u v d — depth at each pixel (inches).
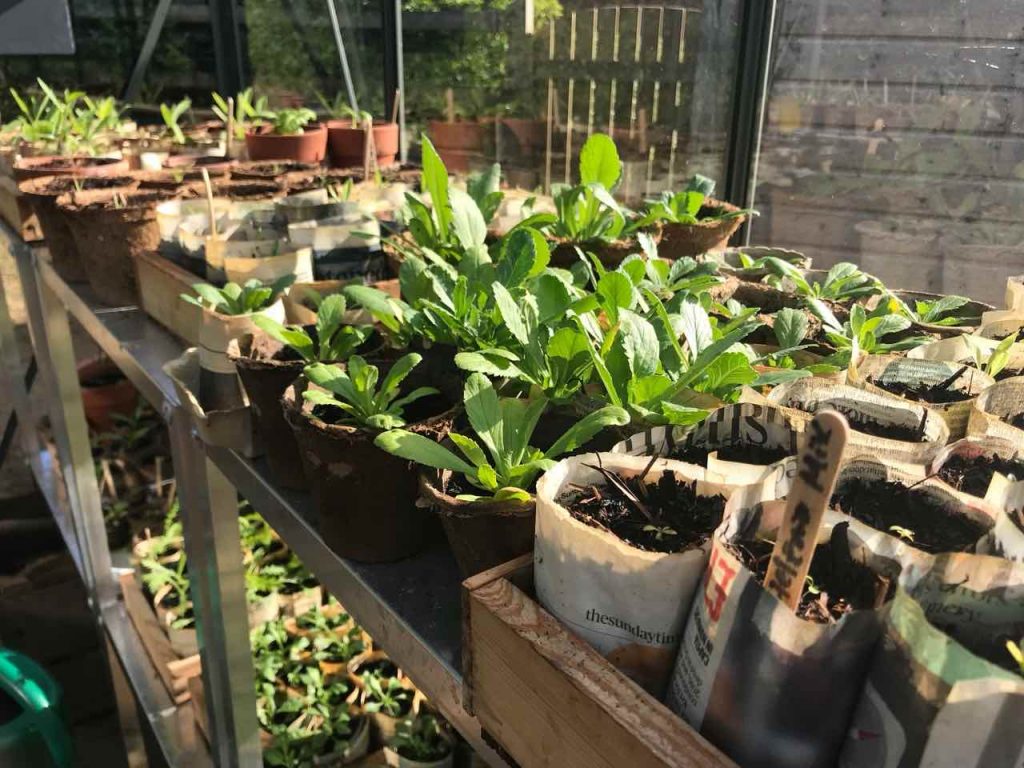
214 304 40.1
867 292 40.1
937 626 17.1
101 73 115.2
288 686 62.9
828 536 19.1
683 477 22.7
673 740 17.3
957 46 56.0
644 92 73.9
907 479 21.4
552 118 85.3
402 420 29.7
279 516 34.8
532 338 28.5
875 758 16.4
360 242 49.1
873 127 61.2
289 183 69.1
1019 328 32.3
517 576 22.7
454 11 91.7
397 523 29.6
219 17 118.4
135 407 93.7
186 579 69.7
